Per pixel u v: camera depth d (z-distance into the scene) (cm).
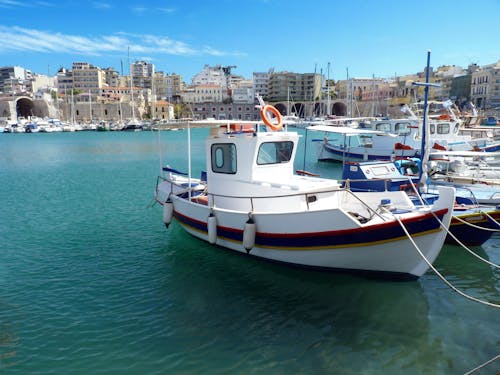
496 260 1209
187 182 1588
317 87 16575
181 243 1406
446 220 898
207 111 15862
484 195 1545
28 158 4884
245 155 1144
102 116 15175
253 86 17662
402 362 734
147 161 4544
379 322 866
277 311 920
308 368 720
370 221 967
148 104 15825
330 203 1167
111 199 2334
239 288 1040
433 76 15350
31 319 902
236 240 1152
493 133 3950
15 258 1309
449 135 3042
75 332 845
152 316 909
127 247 1409
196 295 1009
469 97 13150
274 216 1039
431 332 826
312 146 5538
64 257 1315
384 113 11369
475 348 771
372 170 1772
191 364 736
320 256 1009
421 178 1509
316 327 852
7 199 2358
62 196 2450
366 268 994
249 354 762
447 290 1014
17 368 728
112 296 1013
